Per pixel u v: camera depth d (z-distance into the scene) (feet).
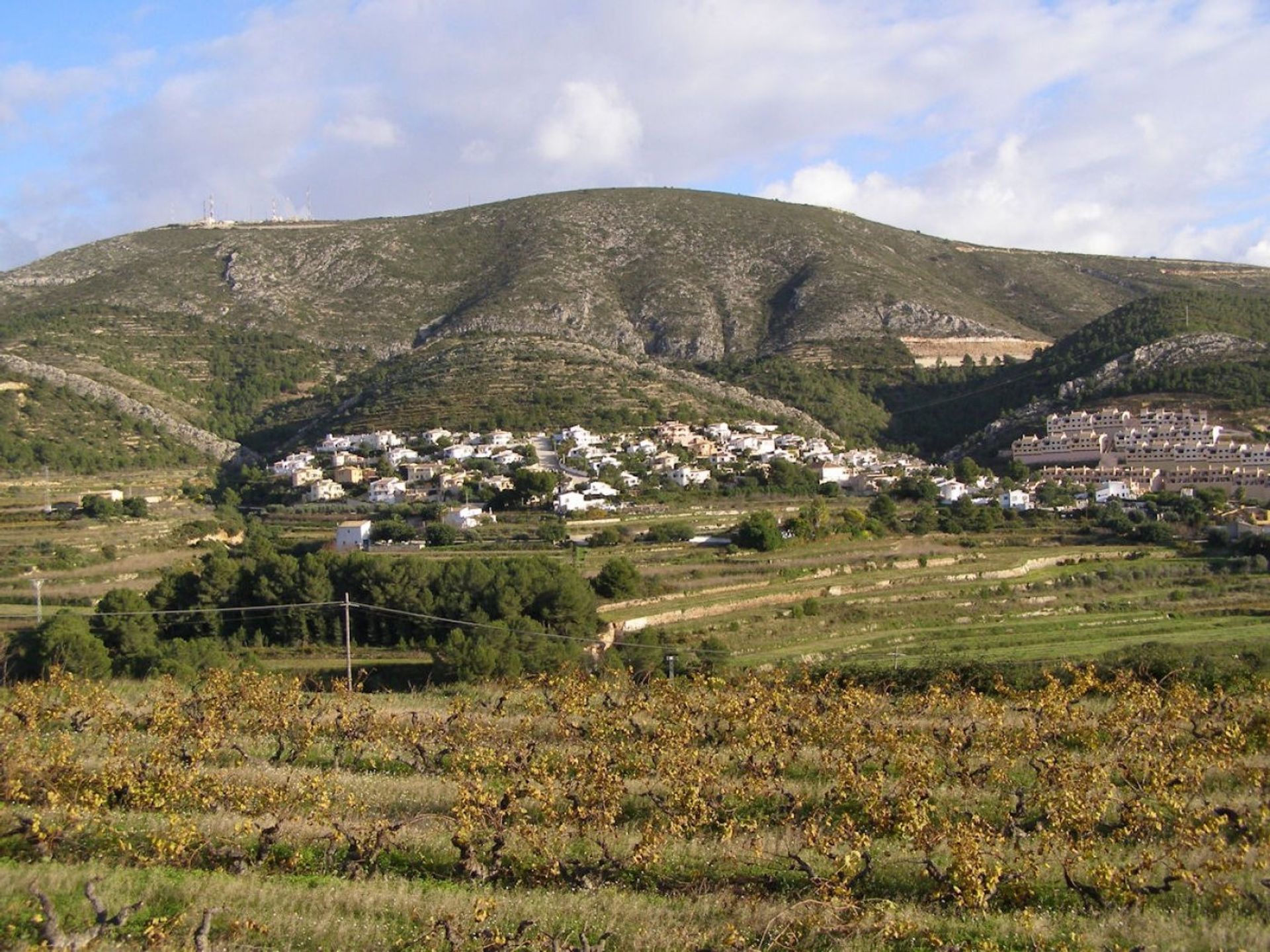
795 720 113.39
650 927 58.34
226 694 122.62
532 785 86.58
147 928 54.13
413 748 104.22
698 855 72.49
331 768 101.14
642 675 176.76
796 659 186.60
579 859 70.85
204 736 102.89
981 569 257.14
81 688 129.70
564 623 197.67
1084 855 67.51
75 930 54.34
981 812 81.92
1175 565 257.96
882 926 58.70
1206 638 194.80
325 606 211.00
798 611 220.64
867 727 104.58
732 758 98.68
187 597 220.43
